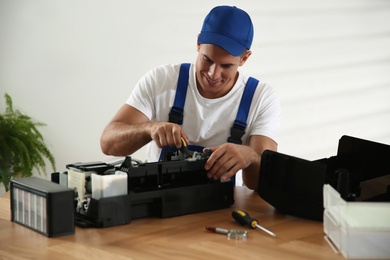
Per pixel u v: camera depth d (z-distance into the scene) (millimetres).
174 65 2451
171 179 1849
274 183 1837
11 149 3832
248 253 1445
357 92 3553
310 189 1744
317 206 1735
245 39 2158
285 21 3615
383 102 3520
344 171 1619
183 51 3836
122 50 4000
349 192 1711
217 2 3721
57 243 1515
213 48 2127
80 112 4199
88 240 1539
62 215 1573
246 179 2152
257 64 3715
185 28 3812
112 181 1665
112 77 4059
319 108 3625
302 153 3693
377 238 1358
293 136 3699
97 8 4031
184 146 1970
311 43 3584
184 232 1621
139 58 3959
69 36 4148
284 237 1585
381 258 1359
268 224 1720
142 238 1561
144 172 1769
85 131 4203
